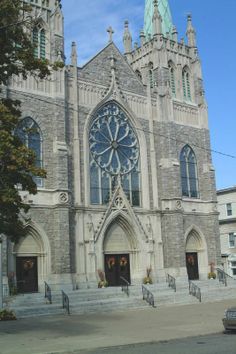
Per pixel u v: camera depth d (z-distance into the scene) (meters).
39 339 21.06
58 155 40.94
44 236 39.50
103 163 45.75
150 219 47.31
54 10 43.94
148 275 45.28
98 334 22.64
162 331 23.41
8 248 37.41
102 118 46.56
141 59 55.34
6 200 18.94
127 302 37.09
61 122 41.94
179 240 47.38
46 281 38.94
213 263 50.81
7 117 19.52
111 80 47.50
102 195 45.03
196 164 52.78
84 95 45.44
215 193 52.88
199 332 22.69
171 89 52.75
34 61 21.34
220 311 33.34
